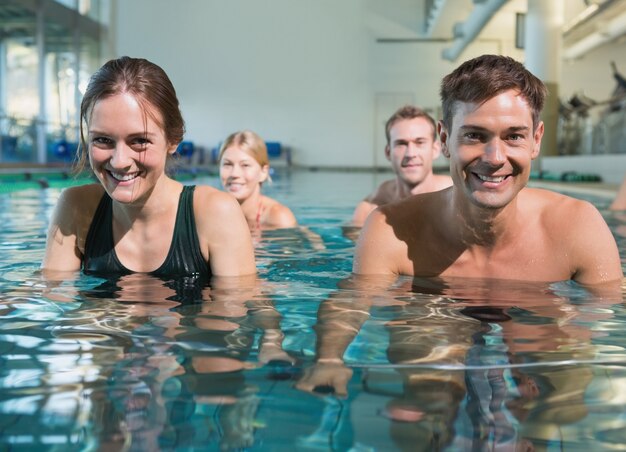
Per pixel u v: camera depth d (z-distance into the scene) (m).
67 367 0.97
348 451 0.70
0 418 0.78
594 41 15.81
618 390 0.88
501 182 1.45
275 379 0.92
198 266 1.84
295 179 11.34
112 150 1.55
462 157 1.45
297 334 1.16
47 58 12.03
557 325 1.23
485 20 12.48
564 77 17.92
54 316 1.30
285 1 17.86
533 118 1.43
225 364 0.98
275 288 1.62
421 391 0.87
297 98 18.08
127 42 18.16
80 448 0.71
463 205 1.62
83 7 13.81
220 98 18.19
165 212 1.82
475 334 1.16
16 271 1.87
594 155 10.00
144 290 1.59
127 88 1.51
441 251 1.76
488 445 0.71
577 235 1.68
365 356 1.02
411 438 0.73
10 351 1.06
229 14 17.97
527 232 1.70
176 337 1.14
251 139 3.52
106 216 1.88
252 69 18.09
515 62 1.44
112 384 0.90
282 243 2.69
